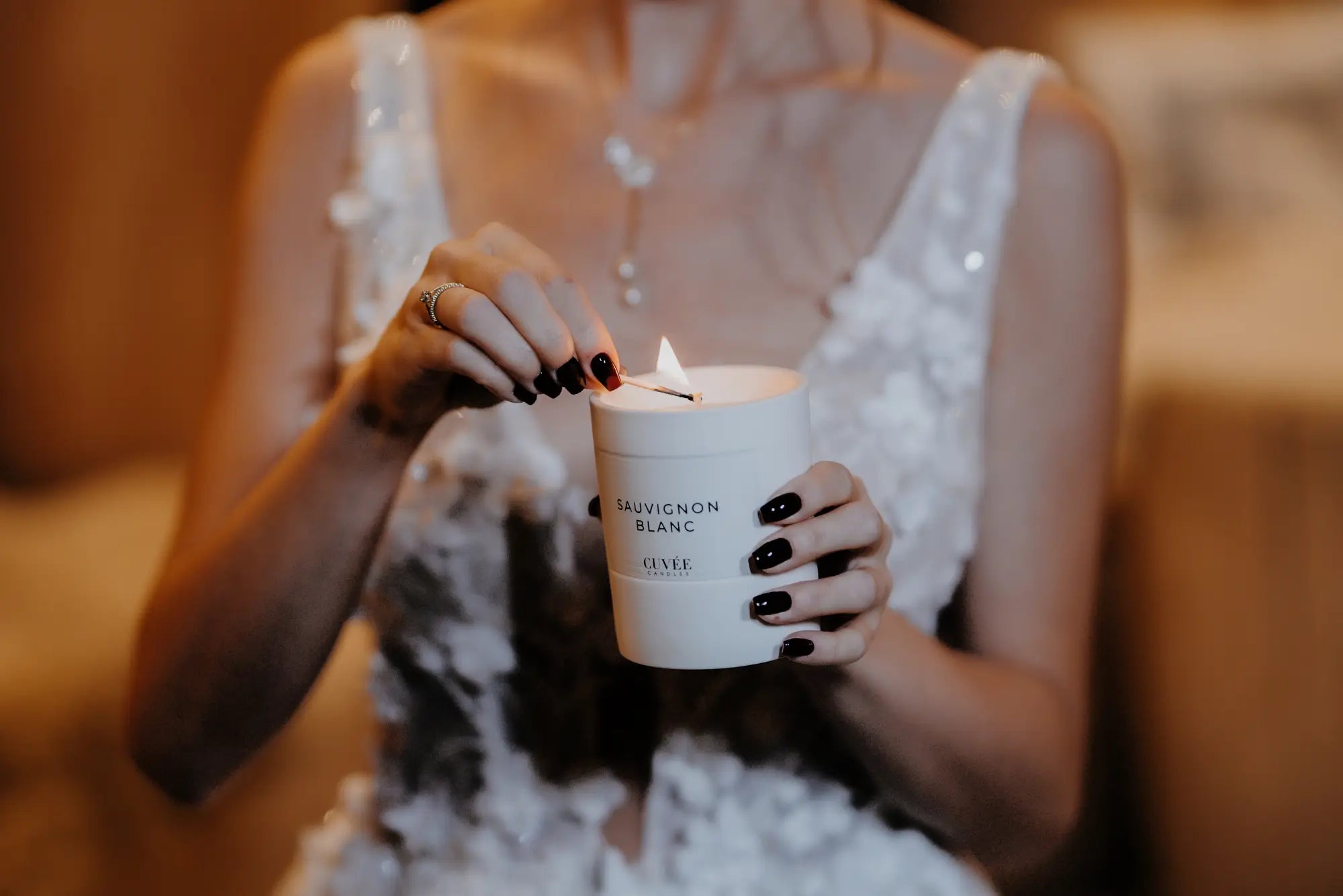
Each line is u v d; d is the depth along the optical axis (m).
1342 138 2.61
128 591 2.42
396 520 0.96
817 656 0.75
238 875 2.20
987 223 0.98
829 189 1.01
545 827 0.96
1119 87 2.65
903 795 0.92
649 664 0.76
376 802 1.00
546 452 0.95
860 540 0.75
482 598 0.96
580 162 1.03
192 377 2.88
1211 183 2.64
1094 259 0.98
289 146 1.04
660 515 0.73
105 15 2.70
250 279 1.03
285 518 0.88
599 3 1.06
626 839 0.96
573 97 1.05
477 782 0.98
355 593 0.91
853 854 0.95
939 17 2.71
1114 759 2.37
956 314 0.97
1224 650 2.19
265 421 1.01
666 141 1.03
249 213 1.04
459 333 0.77
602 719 0.96
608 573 0.95
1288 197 2.62
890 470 0.94
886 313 0.96
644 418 0.72
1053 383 0.98
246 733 0.96
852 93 1.02
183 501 1.02
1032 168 0.98
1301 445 2.08
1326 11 2.66
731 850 0.94
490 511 0.95
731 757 0.94
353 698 2.29
